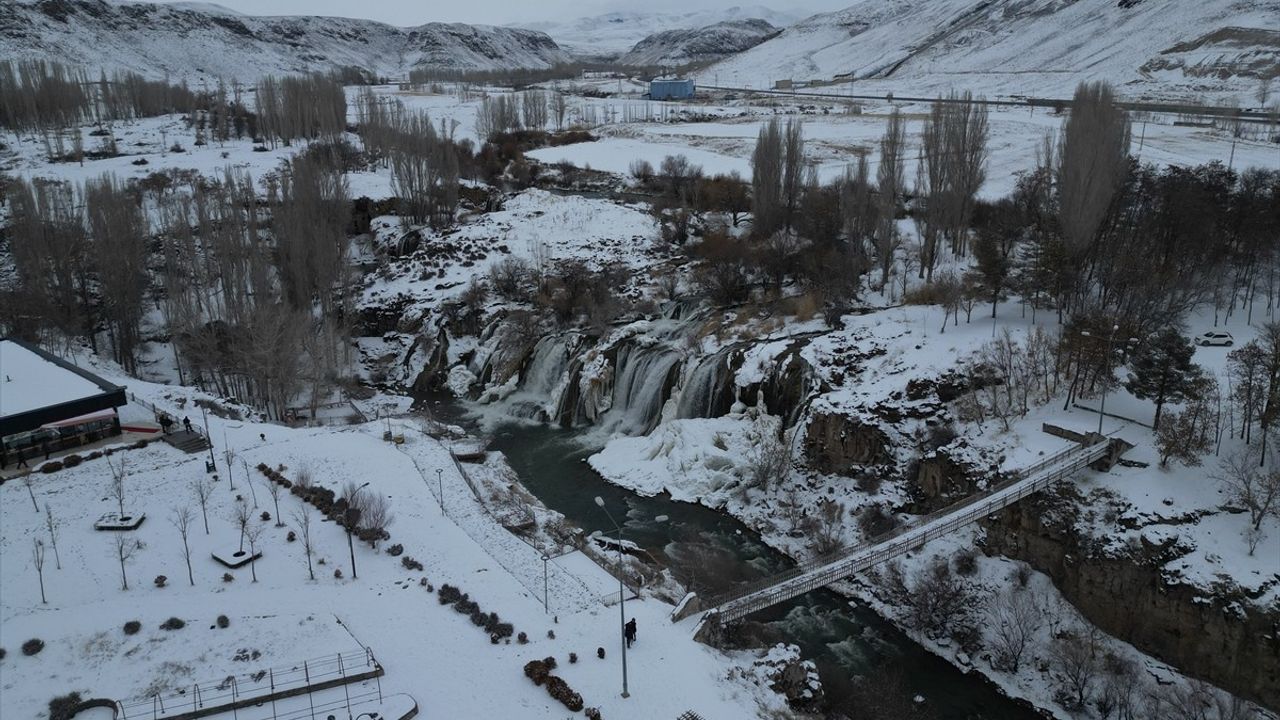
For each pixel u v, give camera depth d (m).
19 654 46.94
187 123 198.75
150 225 127.94
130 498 65.38
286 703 44.50
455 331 110.50
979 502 59.94
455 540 62.97
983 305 89.81
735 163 165.25
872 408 74.25
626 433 90.25
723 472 76.25
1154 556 53.91
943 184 99.12
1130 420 65.38
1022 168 140.12
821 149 169.62
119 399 75.00
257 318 93.88
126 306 103.31
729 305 102.00
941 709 51.91
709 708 45.50
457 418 96.62
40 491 66.00
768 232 117.69
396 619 52.31
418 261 128.00
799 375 81.62
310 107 189.25
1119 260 79.88
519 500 73.38
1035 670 54.22
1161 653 52.66
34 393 74.31
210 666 46.84
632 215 136.62
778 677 49.47
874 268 105.12
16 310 100.56
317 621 51.34
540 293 112.31
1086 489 59.53
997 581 60.59
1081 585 56.75
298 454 76.69
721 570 64.81
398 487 71.12
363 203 144.75
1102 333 67.94
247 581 55.41
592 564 61.03
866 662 55.78
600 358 95.06
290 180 142.50
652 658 49.16
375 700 44.69
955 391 73.94
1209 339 74.31
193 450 75.06
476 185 161.75
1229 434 60.75
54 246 104.31
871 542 60.06
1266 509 52.56
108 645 48.03
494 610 53.66
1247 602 49.38
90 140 177.75
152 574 55.47
